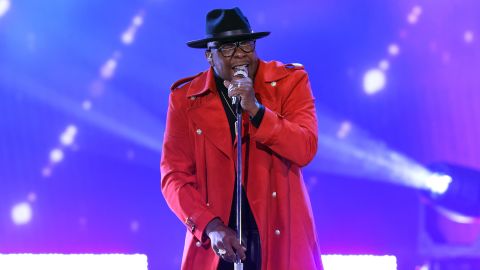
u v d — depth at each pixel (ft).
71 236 62.90
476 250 59.31
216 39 26.53
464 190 55.36
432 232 60.29
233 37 26.45
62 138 63.00
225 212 27.68
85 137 63.00
